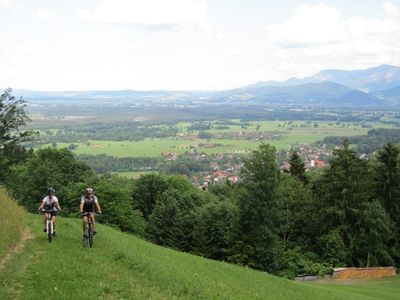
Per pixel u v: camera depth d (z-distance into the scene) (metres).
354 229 70.06
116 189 71.06
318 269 63.03
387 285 55.78
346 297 37.34
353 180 70.06
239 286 29.88
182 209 91.00
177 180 108.69
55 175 77.31
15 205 34.34
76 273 19.70
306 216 75.19
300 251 70.62
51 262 20.94
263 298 27.06
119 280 19.97
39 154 83.56
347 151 71.19
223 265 38.25
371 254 68.75
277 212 65.06
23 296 16.48
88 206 25.88
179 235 84.06
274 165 64.62
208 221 77.88
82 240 27.02
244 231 66.69
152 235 89.69
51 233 25.41
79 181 80.50
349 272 62.03
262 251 63.78
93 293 17.53
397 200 72.94
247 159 66.00
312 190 80.44
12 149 76.50
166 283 21.39
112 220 68.88
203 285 23.80
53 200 25.92
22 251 22.88
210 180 195.38
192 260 36.56
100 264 22.11
